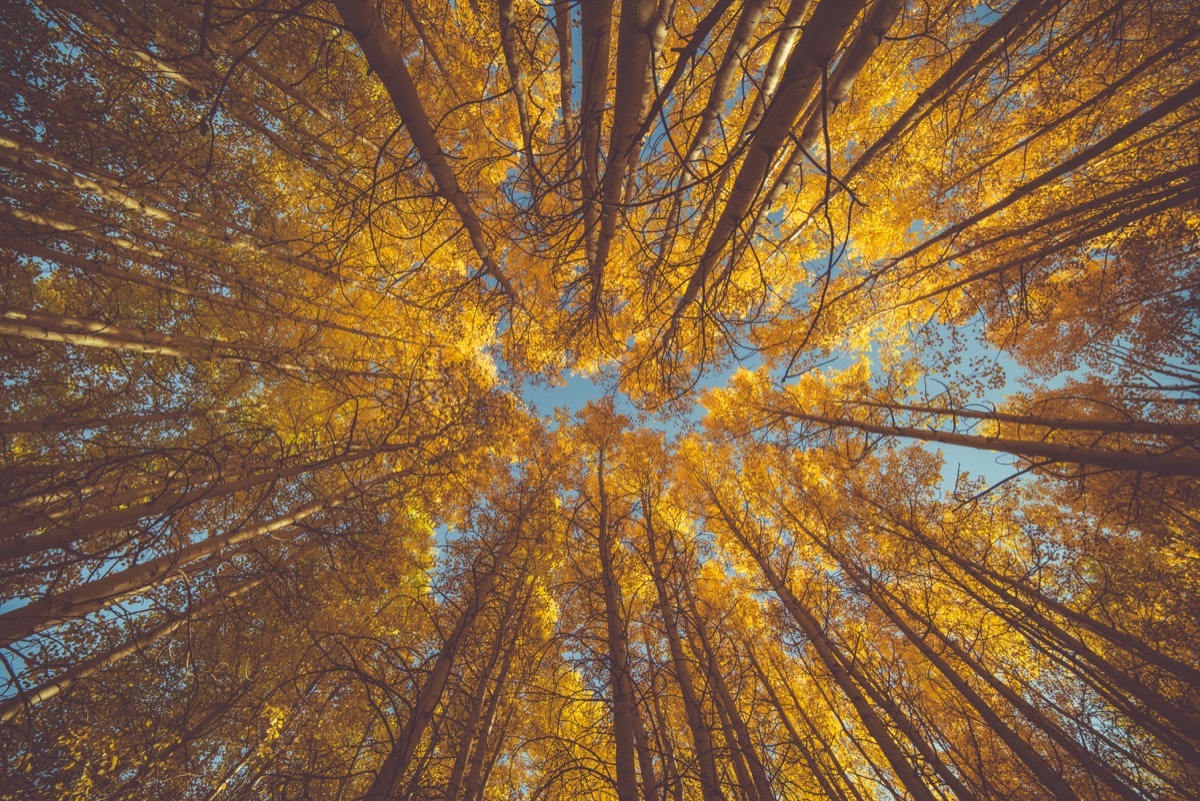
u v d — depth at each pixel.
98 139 4.78
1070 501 8.07
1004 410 8.81
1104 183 6.09
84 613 3.36
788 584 8.45
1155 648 5.71
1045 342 8.70
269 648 6.32
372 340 7.79
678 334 4.49
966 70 4.59
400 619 7.43
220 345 5.51
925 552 7.90
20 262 5.28
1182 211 5.71
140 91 4.94
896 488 8.79
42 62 4.29
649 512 6.83
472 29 6.57
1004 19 3.57
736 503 10.11
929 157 7.11
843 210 7.68
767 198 4.27
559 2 2.46
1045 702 6.52
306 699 5.76
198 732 4.98
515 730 6.20
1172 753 5.56
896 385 8.83
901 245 8.49
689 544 7.01
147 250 5.15
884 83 6.64
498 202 4.52
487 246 4.21
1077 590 7.00
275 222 6.20
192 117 5.33
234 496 5.84
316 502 5.65
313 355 6.84
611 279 5.50
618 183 3.05
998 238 6.51
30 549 3.11
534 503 6.83
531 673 5.84
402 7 5.39
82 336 4.29
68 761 3.99
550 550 7.05
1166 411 7.00
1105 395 7.91
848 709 8.09
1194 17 4.62
